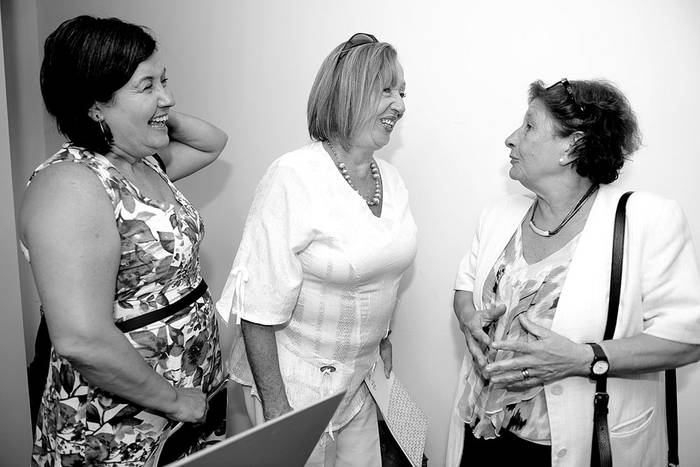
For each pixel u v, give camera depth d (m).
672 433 1.40
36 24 2.53
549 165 1.29
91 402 1.32
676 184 1.64
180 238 1.35
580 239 1.28
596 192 1.33
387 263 1.45
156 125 1.34
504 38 1.72
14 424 1.93
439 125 1.85
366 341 1.52
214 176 2.24
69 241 1.15
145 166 1.44
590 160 1.25
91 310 1.16
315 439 0.99
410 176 1.93
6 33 2.43
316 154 1.44
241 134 2.16
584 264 1.26
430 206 1.93
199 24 2.15
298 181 1.38
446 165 1.87
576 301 1.26
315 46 1.96
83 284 1.16
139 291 1.31
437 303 1.99
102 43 1.21
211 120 2.21
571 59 1.67
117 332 1.21
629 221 1.26
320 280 1.43
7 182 1.82
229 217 2.26
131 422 1.36
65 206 1.16
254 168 2.16
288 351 1.52
